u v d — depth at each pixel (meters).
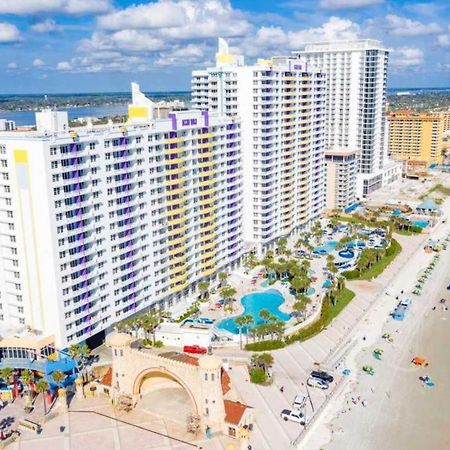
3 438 104.81
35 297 127.62
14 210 124.19
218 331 148.62
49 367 120.44
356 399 117.88
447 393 120.56
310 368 130.50
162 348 142.25
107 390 121.00
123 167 138.75
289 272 190.25
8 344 123.19
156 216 151.62
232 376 126.56
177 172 155.88
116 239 139.62
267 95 193.50
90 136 127.75
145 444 104.12
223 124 174.00
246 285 182.25
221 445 103.44
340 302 168.00
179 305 165.12
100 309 137.38
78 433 107.94
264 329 137.50
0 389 119.25
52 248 121.50
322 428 107.94
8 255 128.75
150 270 152.38
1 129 138.25
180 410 115.56
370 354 138.12
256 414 111.81
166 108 180.38
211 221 174.62
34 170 118.44
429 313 163.38
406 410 114.25
